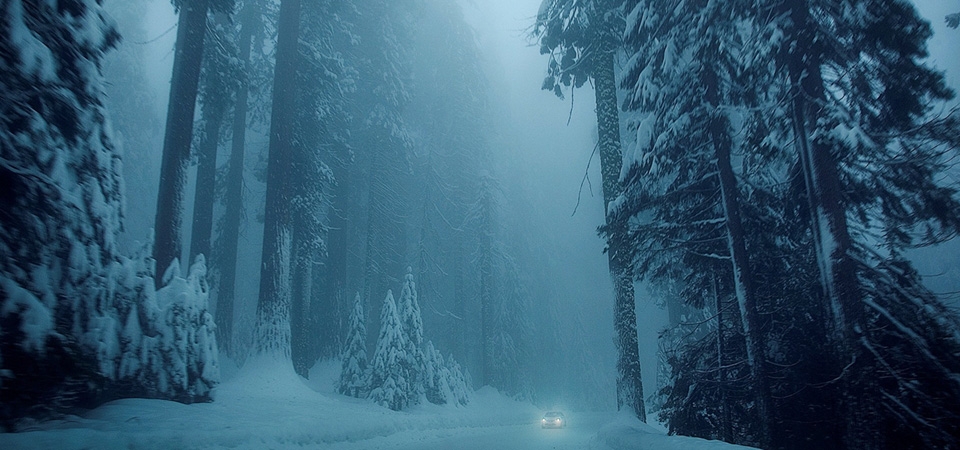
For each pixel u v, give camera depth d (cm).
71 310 862
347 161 3491
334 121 3228
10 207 756
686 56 1224
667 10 1242
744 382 1176
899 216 1015
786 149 1120
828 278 923
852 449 851
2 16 754
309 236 2766
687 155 1283
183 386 1206
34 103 805
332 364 3161
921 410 849
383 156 3800
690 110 1220
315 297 3356
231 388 1662
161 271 1581
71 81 883
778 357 1131
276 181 2100
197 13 1744
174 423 957
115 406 975
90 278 897
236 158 3194
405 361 2292
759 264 1238
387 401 2152
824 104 926
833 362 990
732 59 1123
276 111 2173
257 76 3123
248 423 1127
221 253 3186
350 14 3362
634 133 1518
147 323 1134
